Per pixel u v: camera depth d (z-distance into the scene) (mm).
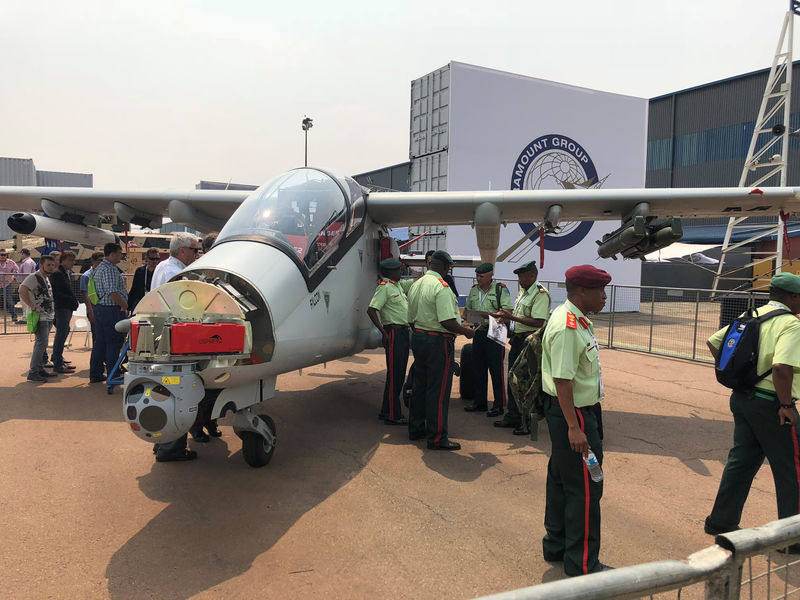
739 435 3139
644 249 6367
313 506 3518
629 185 17703
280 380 7484
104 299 6223
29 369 7516
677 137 33094
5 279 13086
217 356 3266
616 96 17172
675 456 4668
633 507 3615
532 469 4262
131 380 3156
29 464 4137
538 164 16031
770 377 2963
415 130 16094
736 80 30109
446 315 4371
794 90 27312
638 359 9820
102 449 4516
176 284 3348
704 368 8938
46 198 7230
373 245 6141
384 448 4715
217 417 3639
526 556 2932
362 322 5598
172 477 3961
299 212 4535
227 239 4223
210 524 3238
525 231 16250
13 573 2646
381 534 3152
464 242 15008
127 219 7617
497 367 5719
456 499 3666
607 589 1156
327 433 5129
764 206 6527
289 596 2512
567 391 2525
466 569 2785
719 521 3172
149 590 2533
